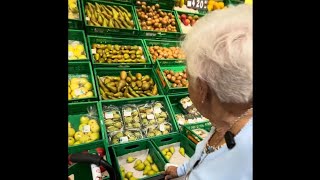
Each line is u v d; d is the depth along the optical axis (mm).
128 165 1812
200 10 3441
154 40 2844
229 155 784
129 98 2160
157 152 1776
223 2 3557
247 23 721
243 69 661
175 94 2389
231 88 695
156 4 3053
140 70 2533
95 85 2191
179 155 1989
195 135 1915
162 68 2592
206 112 859
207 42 713
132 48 2652
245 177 729
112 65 2404
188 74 798
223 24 724
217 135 946
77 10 2521
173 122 2145
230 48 672
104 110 2072
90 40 2502
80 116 2000
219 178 802
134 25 2809
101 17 2633
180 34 2975
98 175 1355
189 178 949
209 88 769
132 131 2020
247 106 742
